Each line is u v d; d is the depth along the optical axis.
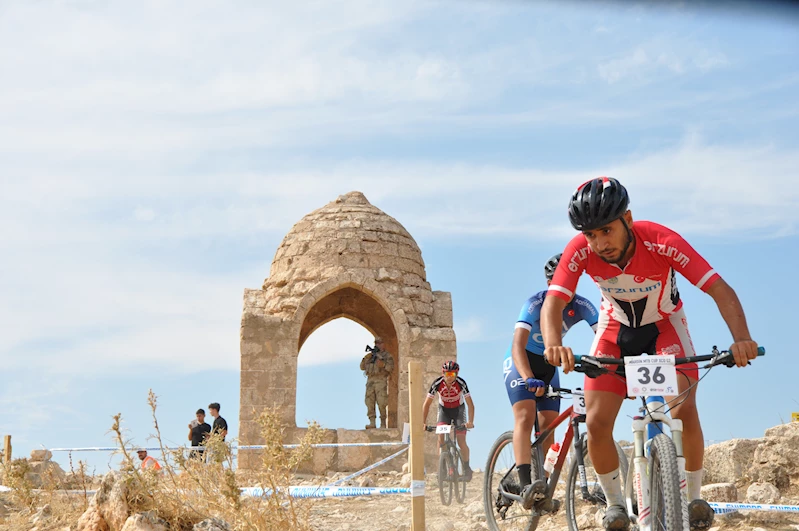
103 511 7.18
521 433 6.98
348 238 23.83
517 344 7.03
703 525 5.11
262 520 6.70
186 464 7.46
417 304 23.81
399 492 12.33
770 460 9.46
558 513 8.07
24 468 11.05
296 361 22.39
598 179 5.13
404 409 22.09
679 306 5.58
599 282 5.51
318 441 7.08
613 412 5.45
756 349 4.69
